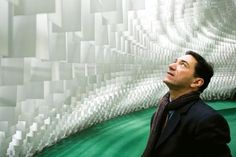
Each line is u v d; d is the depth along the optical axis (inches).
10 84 76.1
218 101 429.7
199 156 57.2
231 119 269.7
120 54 196.9
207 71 64.1
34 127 115.3
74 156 145.4
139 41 203.8
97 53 147.6
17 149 104.3
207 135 55.7
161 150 60.5
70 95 143.9
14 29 68.0
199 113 58.5
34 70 89.4
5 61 75.0
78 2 82.9
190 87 63.4
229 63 454.9
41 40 76.9
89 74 153.3
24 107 100.1
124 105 278.1
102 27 126.2
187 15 243.1
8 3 64.1
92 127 215.6
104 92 207.6
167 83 64.6
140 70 262.4
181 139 59.2
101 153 157.5
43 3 65.9
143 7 132.9
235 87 463.2
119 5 122.7
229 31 360.5
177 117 60.6
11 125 88.6
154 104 360.8
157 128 63.5
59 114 143.1
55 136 156.7
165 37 258.1
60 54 92.7
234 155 162.7
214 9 267.4
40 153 138.8
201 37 335.9
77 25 82.7
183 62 64.3
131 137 197.2
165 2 183.0
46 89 107.0
